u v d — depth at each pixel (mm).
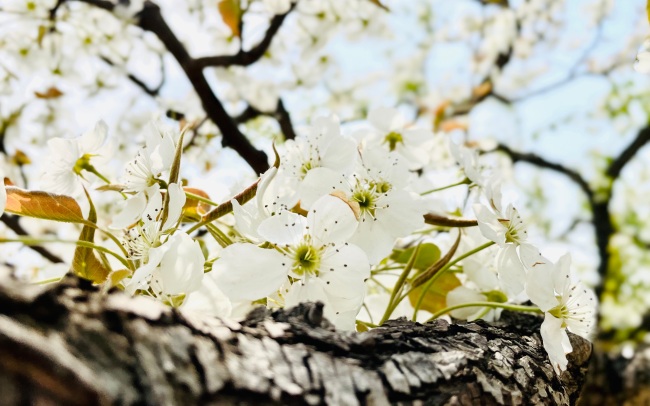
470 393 251
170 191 276
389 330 264
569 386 301
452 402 246
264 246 277
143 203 288
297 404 230
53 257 393
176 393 221
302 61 620
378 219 301
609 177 1307
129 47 585
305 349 242
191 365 225
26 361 208
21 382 208
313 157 308
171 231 277
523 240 300
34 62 536
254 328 242
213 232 292
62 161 320
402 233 300
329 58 655
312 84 645
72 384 210
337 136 311
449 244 339
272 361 235
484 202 328
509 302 323
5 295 213
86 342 217
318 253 277
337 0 581
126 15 497
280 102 638
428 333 267
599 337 1112
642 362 592
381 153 311
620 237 1356
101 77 597
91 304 222
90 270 278
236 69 621
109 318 222
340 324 272
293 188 304
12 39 524
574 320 288
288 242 273
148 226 277
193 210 305
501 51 1102
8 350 207
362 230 300
